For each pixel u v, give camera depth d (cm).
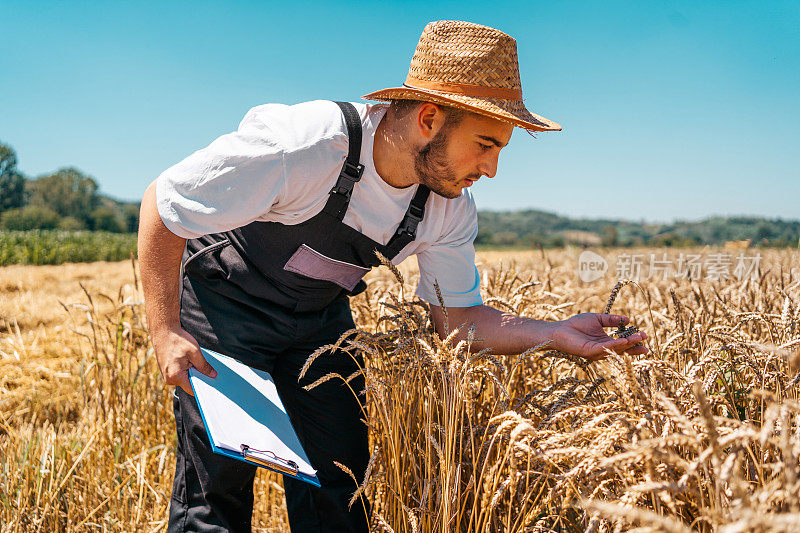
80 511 222
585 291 366
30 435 254
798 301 176
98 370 283
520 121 156
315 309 195
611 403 132
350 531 190
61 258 2464
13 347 430
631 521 110
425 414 175
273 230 177
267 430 157
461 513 164
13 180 9394
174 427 274
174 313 168
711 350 162
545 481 154
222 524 179
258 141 164
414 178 176
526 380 202
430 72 169
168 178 166
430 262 205
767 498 92
